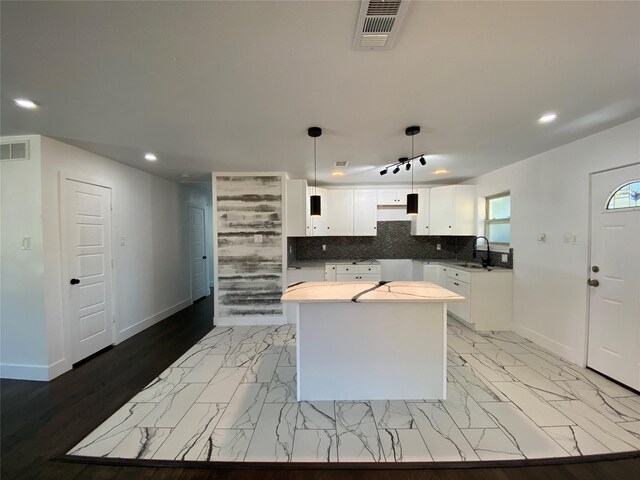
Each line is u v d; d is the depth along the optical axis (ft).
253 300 14.11
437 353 7.82
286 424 6.77
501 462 5.64
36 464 5.67
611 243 8.46
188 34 4.27
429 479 5.30
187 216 18.51
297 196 14.03
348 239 18.06
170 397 7.90
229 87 5.87
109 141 9.27
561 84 5.82
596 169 8.75
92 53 4.70
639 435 6.28
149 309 14.23
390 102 6.59
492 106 6.83
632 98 6.45
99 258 11.03
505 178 12.97
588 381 8.48
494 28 4.19
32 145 8.69
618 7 3.81
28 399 7.87
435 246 17.99
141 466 5.61
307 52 4.73
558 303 10.25
